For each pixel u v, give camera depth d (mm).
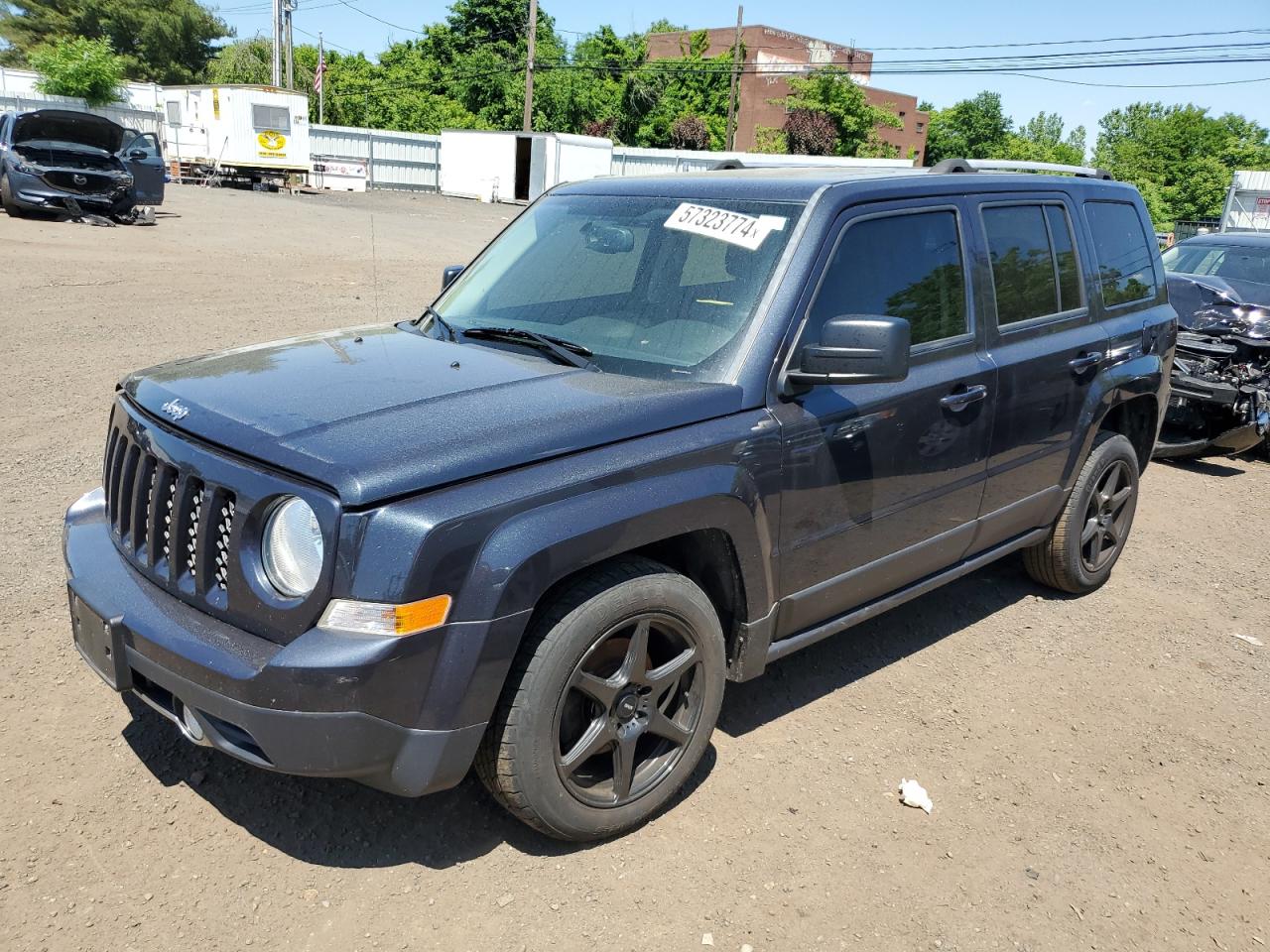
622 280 3664
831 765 3549
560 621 2746
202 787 3166
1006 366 4105
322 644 2457
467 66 59969
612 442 2871
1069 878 3049
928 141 88062
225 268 15281
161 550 2863
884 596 3990
